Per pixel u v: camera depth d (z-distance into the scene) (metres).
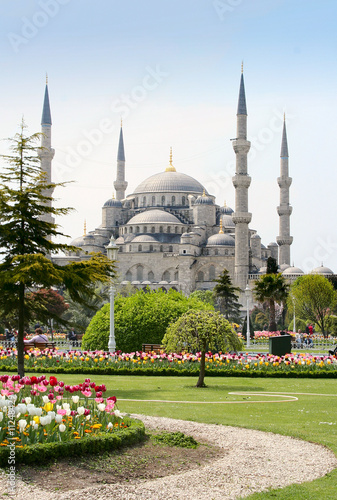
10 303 33.00
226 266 156.00
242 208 141.25
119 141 189.12
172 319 50.69
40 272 29.97
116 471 15.77
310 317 108.12
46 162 141.50
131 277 160.88
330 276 143.50
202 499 14.11
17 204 32.47
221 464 16.78
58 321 35.12
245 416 24.28
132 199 184.50
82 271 32.47
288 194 167.12
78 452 16.52
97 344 53.09
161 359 43.00
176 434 19.20
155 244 161.38
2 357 43.91
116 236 178.50
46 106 143.00
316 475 16.05
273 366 42.00
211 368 41.53
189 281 153.38
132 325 52.28
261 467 16.62
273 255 187.00
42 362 42.94
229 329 34.97
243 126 140.00
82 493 13.97
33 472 15.13
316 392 32.47
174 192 180.75
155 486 14.81
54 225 33.62
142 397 29.61
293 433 20.62
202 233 165.75
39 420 16.59
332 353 53.97
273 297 91.44
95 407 20.73
